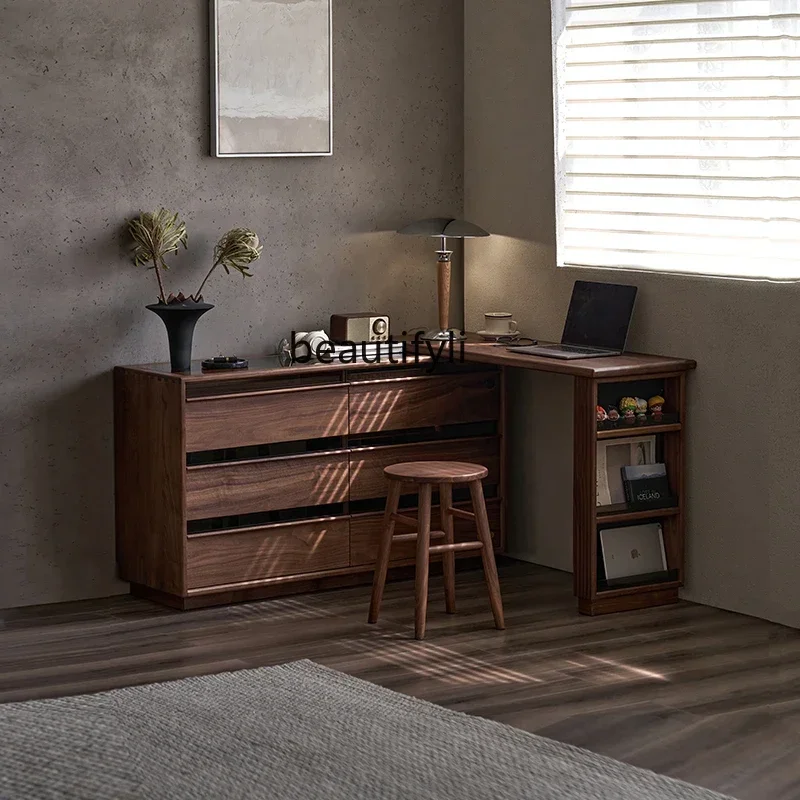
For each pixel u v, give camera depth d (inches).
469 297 229.8
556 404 212.8
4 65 185.5
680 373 192.2
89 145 192.5
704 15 190.1
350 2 213.8
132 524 195.8
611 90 203.3
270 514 195.3
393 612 190.2
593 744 140.6
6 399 189.3
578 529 188.9
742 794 128.7
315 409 197.6
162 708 144.6
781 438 182.1
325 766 126.3
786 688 158.7
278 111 206.5
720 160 189.9
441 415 209.6
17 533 191.6
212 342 206.1
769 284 181.9
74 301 193.2
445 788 122.1
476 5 222.4
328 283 215.9
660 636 179.0
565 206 212.4
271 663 167.0
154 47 196.4
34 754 123.3
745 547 188.1
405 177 222.1
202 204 202.8
